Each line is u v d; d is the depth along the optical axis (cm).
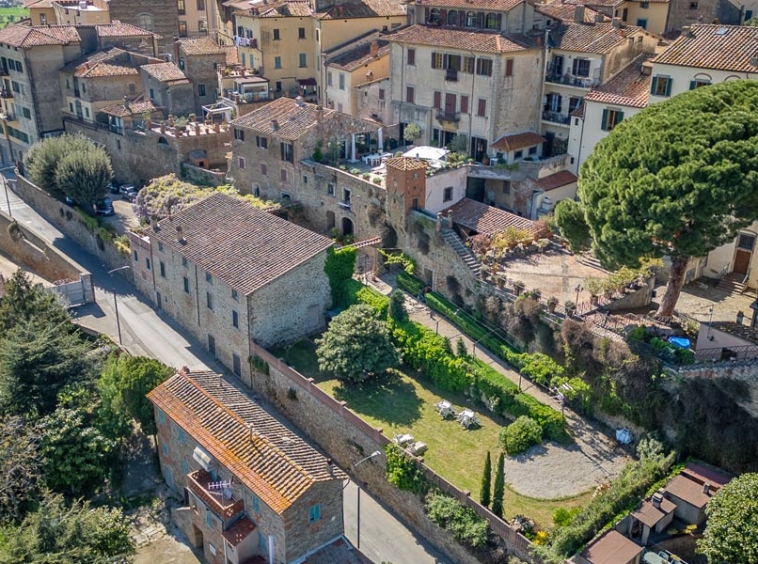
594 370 4669
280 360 5344
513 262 5747
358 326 5253
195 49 9681
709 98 4400
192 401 4591
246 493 4084
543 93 7088
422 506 4391
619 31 6762
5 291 6275
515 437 4538
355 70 8169
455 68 7050
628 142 4403
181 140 8475
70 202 8562
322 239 5803
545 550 3781
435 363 5216
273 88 9450
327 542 4138
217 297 5838
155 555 4453
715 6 7688
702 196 3972
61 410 4944
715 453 4188
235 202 6512
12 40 9838
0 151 11381
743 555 3356
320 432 5119
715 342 4250
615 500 3934
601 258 4528
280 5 9356
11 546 3672
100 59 9688
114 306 6912
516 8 6969
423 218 5953
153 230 6531
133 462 5166
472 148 7125
